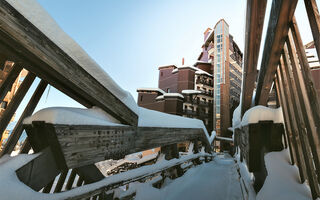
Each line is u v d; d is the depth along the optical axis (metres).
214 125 25.44
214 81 27.69
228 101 26.23
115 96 2.44
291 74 2.07
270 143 2.24
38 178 1.56
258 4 2.50
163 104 23.67
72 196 1.79
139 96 26.34
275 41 2.21
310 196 1.57
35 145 1.75
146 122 3.47
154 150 18.73
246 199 2.57
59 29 1.58
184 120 5.80
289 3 1.79
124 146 2.64
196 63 33.16
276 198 1.66
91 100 2.07
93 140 2.04
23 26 1.24
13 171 1.36
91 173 2.21
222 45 28.89
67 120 1.70
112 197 2.58
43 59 1.38
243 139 2.98
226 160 10.62
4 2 1.12
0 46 1.29
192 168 6.04
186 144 20.47
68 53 1.65
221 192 3.81
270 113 2.28
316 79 10.04
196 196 3.57
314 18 1.48
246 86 3.69
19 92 1.66
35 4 1.35
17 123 1.70
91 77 1.96
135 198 2.84
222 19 30.27
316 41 1.46
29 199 1.36
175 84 28.42
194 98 26.30
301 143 1.76
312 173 1.55
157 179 3.81
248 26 2.90
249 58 3.30
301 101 1.74
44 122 1.56
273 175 1.90
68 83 1.71
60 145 1.61
